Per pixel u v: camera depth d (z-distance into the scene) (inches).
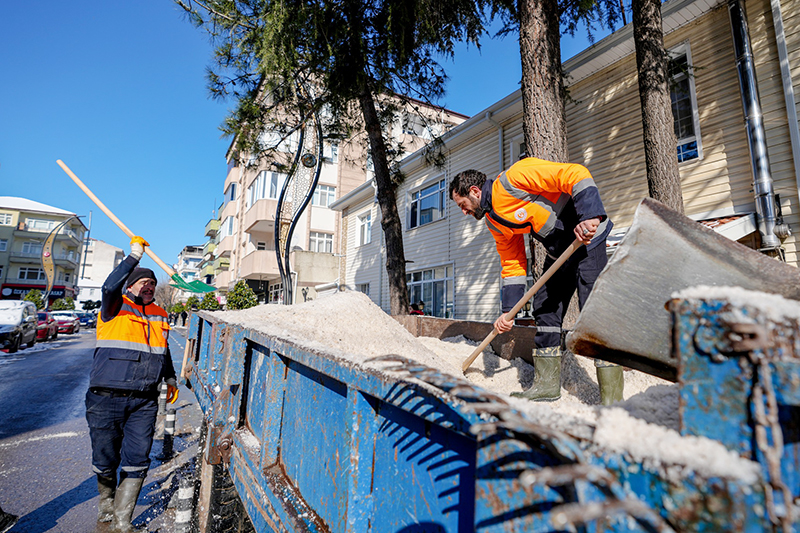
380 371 34.1
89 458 158.1
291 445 57.7
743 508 13.7
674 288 39.1
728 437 16.6
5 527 103.7
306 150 272.8
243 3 235.5
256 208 823.1
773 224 208.4
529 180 85.0
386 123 327.0
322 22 217.0
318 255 747.4
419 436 33.0
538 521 19.1
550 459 19.3
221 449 77.7
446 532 28.4
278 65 219.3
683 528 14.7
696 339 18.4
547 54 163.9
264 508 54.2
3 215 1738.4
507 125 384.8
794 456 15.5
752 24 229.1
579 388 101.9
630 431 18.0
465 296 416.8
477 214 99.0
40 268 1769.2
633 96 288.2
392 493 35.9
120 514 103.3
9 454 162.1
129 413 108.0
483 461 22.9
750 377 16.5
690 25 255.3
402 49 238.1
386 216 289.9
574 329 43.4
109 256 2576.3
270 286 1017.5
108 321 107.4
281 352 59.1
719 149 240.8
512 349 139.4
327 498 43.4
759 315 16.5
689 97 255.6
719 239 39.8
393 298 285.6
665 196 193.5
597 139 306.8
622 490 16.5
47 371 360.2
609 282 41.4
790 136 211.2
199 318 155.7
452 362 133.0
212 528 78.3
